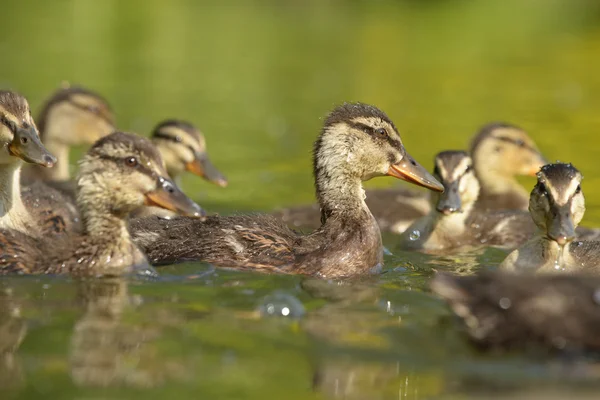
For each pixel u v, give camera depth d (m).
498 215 17.47
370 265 13.83
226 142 24.67
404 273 13.70
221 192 19.84
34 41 41.53
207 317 10.80
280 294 11.73
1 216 13.85
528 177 22.84
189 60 38.78
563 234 12.55
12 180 14.01
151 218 14.48
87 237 13.09
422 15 52.88
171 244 13.52
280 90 32.69
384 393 8.85
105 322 10.55
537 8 51.25
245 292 11.84
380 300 11.73
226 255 13.21
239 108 29.44
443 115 28.52
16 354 9.61
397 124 27.11
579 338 9.76
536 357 9.70
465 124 27.11
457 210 15.84
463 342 10.10
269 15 53.31
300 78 35.25
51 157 13.77
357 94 32.00
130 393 8.76
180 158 19.53
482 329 9.98
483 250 16.06
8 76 32.34
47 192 16.20
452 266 14.54
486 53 41.56
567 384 9.05
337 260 13.48
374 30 48.31
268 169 21.92
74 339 10.02
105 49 40.69
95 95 21.22
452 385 9.05
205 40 44.34
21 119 13.85
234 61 38.91
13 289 11.80
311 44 43.97
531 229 16.97
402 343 10.02
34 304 11.20
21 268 12.51
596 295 10.01
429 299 11.76
